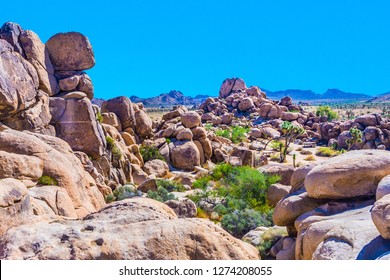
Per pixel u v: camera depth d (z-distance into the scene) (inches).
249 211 789.9
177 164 1585.9
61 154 613.9
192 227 272.5
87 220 285.1
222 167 1357.0
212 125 3198.8
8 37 937.5
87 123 1036.5
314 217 424.8
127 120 1558.8
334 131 2699.3
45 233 261.3
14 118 891.4
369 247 299.3
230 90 4662.9
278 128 3073.3
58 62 1083.3
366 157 461.1
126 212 290.8
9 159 484.7
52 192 498.0
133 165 1328.7
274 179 1075.9
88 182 717.3
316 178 460.8
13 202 323.6
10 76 864.3
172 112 2119.8
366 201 447.8
